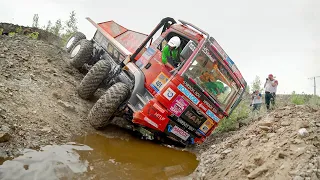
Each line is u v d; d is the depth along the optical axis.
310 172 3.04
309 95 8.84
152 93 5.61
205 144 6.11
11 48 7.00
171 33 6.20
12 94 4.70
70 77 7.05
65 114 5.12
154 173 4.09
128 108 5.59
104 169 3.77
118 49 6.95
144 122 5.15
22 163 3.26
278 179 3.16
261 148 3.97
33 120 4.32
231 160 4.23
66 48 8.98
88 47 7.47
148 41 6.52
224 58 5.41
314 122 4.15
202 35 5.69
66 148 4.02
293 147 3.62
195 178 4.20
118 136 5.32
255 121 6.33
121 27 7.76
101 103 5.08
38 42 8.65
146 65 5.98
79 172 3.48
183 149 5.71
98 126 5.14
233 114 7.04
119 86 5.30
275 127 4.53
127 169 3.98
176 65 5.70
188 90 5.20
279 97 11.43
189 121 5.39
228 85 5.61
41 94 5.32
